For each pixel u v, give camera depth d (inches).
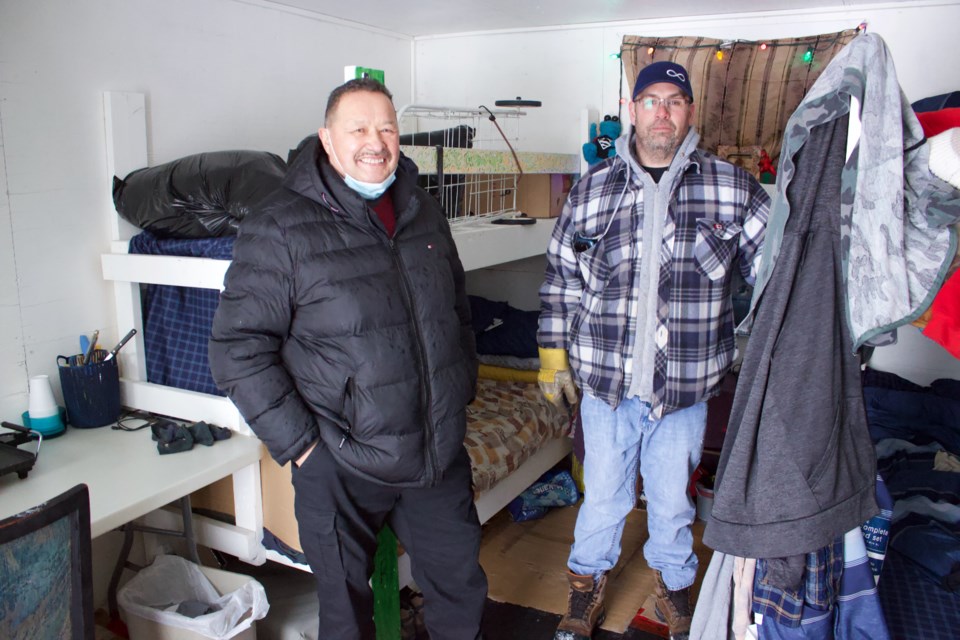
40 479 69.4
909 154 52.1
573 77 136.1
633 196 75.0
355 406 62.3
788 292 57.7
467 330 73.8
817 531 58.0
